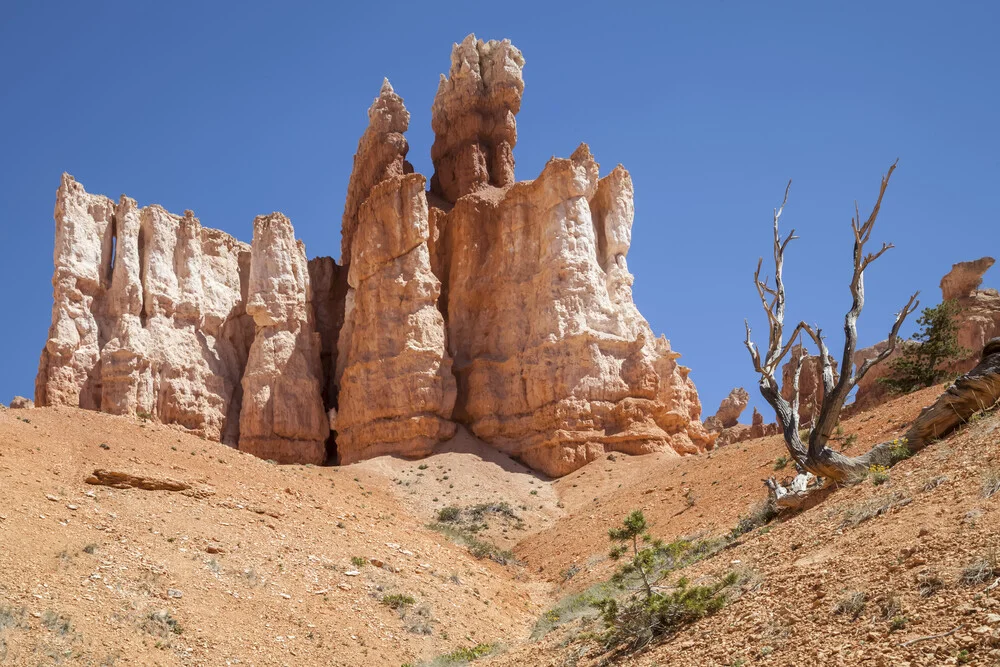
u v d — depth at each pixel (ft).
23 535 79.77
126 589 76.59
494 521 139.23
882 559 45.88
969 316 155.22
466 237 196.75
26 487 91.35
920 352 136.26
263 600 83.10
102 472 99.45
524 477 162.81
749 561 60.70
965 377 71.00
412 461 168.86
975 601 37.35
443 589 98.63
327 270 222.69
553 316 176.76
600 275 184.14
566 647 61.16
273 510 105.50
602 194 195.42
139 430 121.08
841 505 63.10
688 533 105.81
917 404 106.22
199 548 89.30
